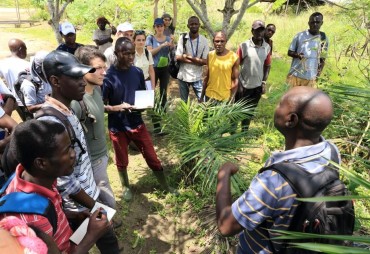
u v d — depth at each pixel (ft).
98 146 8.95
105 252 8.30
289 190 4.10
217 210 4.82
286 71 26.81
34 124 4.82
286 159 4.33
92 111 8.45
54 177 5.04
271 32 16.19
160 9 39.65
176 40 31.78
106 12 40.22
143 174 13.79
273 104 18.60
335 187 4.13
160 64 16.93
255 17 38.09
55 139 4.81
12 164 5.83
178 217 11.46
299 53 16.52
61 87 6.56
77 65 6.48
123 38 10.75
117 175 13.79
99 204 6.40
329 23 20.61
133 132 11.26
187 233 10.80
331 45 17.11
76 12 42.93
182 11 38.24
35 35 41.24
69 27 16.35
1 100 9.46
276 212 4.25
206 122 12.07
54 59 6.42
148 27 36.27
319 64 15.69
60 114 6.48
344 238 3.22
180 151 11.59
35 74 10.53
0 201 4.59
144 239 10.56
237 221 4.50
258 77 15.66
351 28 12.91
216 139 10.77
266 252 4.82
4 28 44.32
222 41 14.05
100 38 21.20
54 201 4.94
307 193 4.04
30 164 4.77
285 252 4.48
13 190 4.80
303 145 4.42
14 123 8.05
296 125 4.37
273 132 15.85
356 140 11.87
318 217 4.02
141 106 10.89
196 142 10.71
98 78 8.33
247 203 4.36
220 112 11.85
